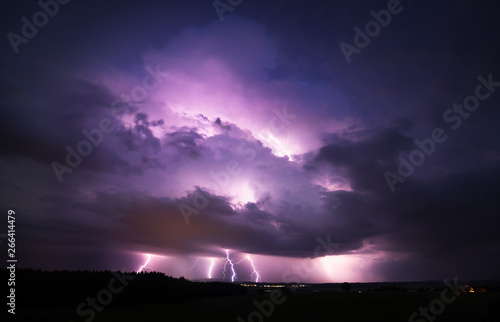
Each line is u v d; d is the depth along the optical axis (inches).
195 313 699.4
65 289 757.9
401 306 781.3
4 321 569.0
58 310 687.7
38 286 740.0
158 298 856.9
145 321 597.6
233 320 634.2
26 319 585.9
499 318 629.9
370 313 708.0
